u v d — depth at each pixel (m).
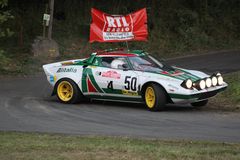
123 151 10.70
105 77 19.83
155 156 10.16
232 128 14.80
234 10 62.62
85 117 17.16
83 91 20.45
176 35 51.47
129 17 29.25
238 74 26.64
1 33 31.12
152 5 53.62
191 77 18.41
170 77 18.30
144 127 15.16
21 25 42.44
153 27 50.66
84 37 44.75
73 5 47.53
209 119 16.56
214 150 10.79
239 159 9.88
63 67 21.03
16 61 35.22
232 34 58.28
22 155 10.34
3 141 12.15
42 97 22.48
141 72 19.02
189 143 12.09
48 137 13.02
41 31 43.34
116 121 16.33
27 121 16.31
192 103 19.66
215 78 18.72
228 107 19.30
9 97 22.31
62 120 16.52
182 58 41.25
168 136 13.61
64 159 9.98
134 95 19.14
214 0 61.53
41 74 31.75
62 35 43.81
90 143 11.88
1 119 16.67
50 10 38.06
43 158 10.05
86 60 20.86
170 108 19.30
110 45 44.50
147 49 45.94
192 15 54.81
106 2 50.09
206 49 50.28
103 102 21.11
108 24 29.23
